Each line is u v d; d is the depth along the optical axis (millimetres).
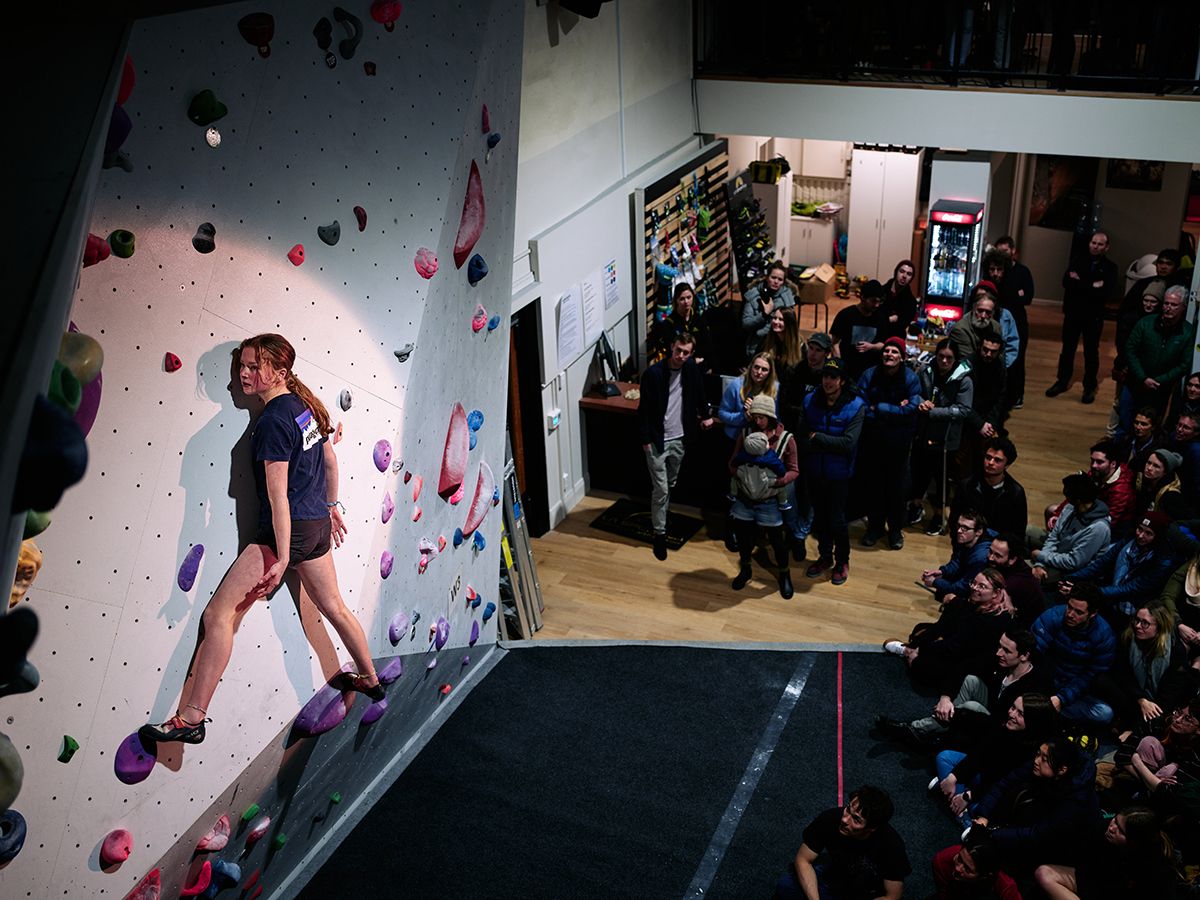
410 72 3719
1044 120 9008
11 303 644
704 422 8180
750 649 6426
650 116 9344
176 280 2779
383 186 3672
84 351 1020
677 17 9555
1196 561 5984
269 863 4379
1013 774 5000
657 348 9398
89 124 796
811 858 4633
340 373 3639
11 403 587
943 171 10156
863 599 7602
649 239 9469
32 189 731
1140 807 4516
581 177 8336
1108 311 12336
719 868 4848
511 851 4855
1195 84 8547
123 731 2969
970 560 6754
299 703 3881
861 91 9500
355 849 4793
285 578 3555
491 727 5621
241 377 3092
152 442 2807
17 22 867
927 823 5262
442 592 5141
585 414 8852
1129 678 5844
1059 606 5988
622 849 4918
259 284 3117
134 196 2594
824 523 7676
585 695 5949
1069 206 12289
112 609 2801
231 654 3373
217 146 2828
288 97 3084
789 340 8438
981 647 5914
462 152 4184
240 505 3227
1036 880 4699
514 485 7074
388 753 5215
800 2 9859
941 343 8047
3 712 2543
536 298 7754
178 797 3318
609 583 7938
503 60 4422
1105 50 8906
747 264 11234
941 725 5656
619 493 9062
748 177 11539
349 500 3898
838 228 13453
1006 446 6887
